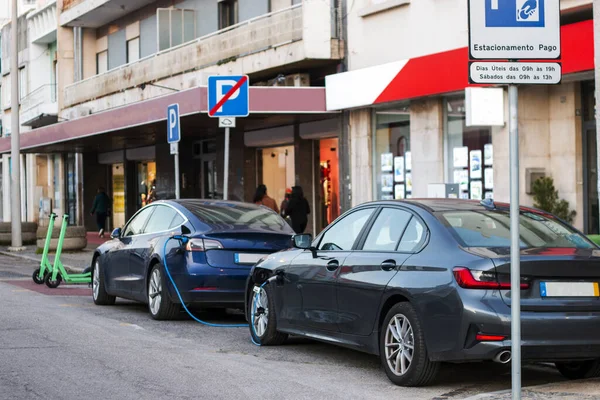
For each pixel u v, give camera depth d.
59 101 40.09
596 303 7.70
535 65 6.54
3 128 52.25
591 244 8.59
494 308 7.46
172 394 7.77
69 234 27.38
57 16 40.06
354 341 8.85
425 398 7.70
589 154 16.56
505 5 6.53
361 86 21.20
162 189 33.88
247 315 11.16
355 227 9.33
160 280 12.88
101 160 40.88
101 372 8.73
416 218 8.53
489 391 8.05
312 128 24.53
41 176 47.31
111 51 37.97
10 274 21.17
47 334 11.23
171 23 30.44
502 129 17.48
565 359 7.78
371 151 21.98
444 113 19.64
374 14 21.69
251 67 25.02
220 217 13.07
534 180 16.92
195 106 22.89
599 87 11.24
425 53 20.14
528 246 8.14
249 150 28.00
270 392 7.90
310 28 22.53
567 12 16.27
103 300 15.02
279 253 10.63
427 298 7.83
